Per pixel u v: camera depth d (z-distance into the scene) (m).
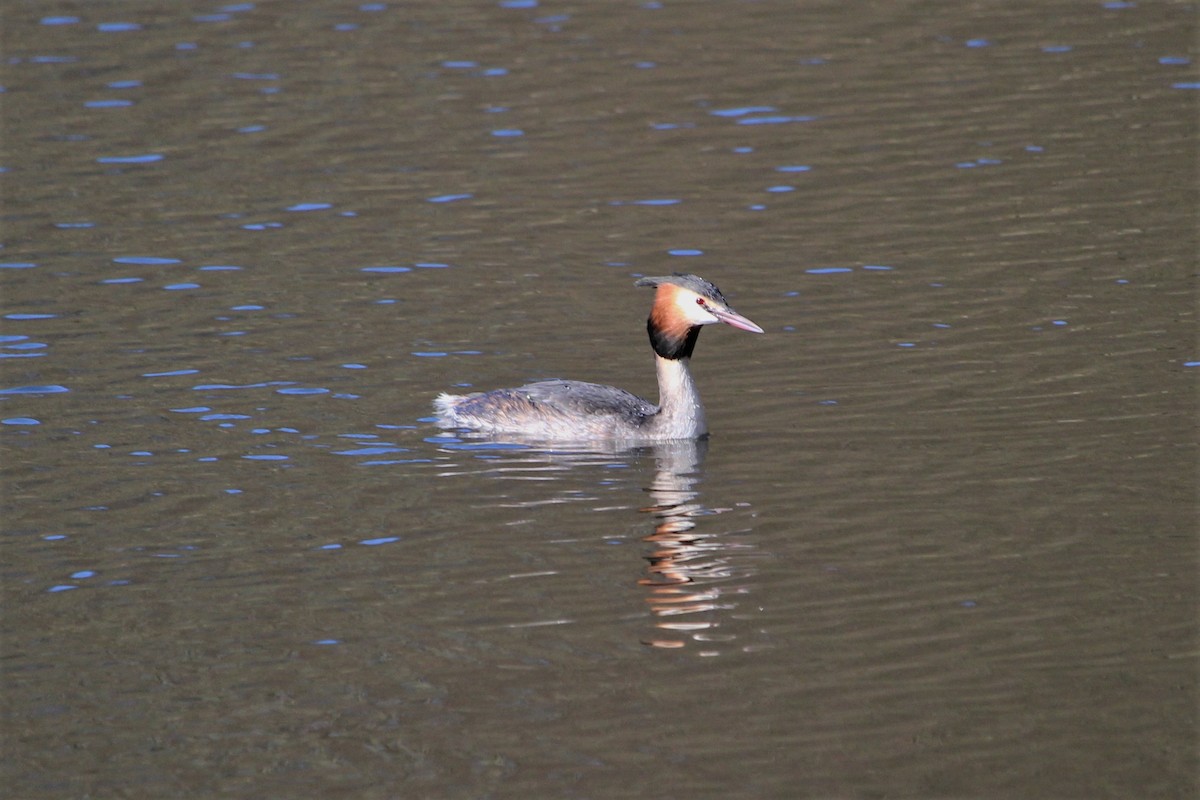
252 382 17.09
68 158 25.08
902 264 20.55
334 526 13.73
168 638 11.91
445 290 20.02
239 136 25.98
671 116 26.64
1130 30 30.12
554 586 12.62
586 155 25.09
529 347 18.22
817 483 14.54
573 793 9.96
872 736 10.55
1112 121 25.58
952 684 11.14
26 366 17.48
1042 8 31.80
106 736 10.69
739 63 29.02
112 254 21.25
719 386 17.14
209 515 13.95
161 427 15.88
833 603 12.31
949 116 26.16
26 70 28.94
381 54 29.86
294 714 10.91
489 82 28.34
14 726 10.80
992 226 21.72
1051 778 10.05
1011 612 12.09
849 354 17.81
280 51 30.05
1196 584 12.42
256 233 22.06
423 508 14.12
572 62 29.28
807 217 22.38
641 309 19.41
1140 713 10.75
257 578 12.81
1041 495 14.09
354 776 10.19
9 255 21.14
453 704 10.99
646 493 14.41
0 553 13.22
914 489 14.31
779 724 10.69
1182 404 16.03
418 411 16.42
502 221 22.53
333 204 23.20
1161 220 21.61
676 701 10.98
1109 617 11.98
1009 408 16.12
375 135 26.05
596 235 21.92
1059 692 11.02
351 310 19.33
